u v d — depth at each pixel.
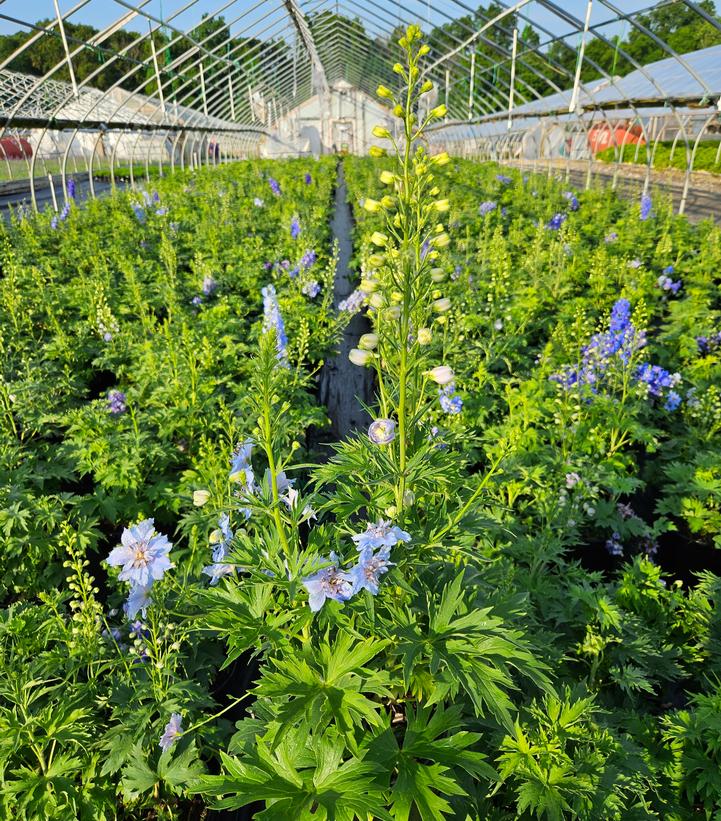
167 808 2.64
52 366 6.39
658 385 5.23
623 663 2.94
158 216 13.83
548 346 5.89
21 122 13.28
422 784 1.84
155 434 5.09
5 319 7.54
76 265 10.58
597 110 19.70
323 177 23.56
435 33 20.66
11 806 2.36
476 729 2.43
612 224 14.86
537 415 4.88
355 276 11.08
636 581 3.41
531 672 2.00
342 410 6.96
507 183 20.45
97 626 2.74
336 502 2.34
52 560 4.05
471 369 6.14
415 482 2.34
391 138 1.97
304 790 1.82
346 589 1.99
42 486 4.44
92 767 2.54
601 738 2.34
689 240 12.10
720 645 3.09
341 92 43.53
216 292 8.99
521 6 13.55
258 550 2.18
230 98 29.45
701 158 28.77
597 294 8.94
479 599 2.40
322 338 7.45
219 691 3.36
